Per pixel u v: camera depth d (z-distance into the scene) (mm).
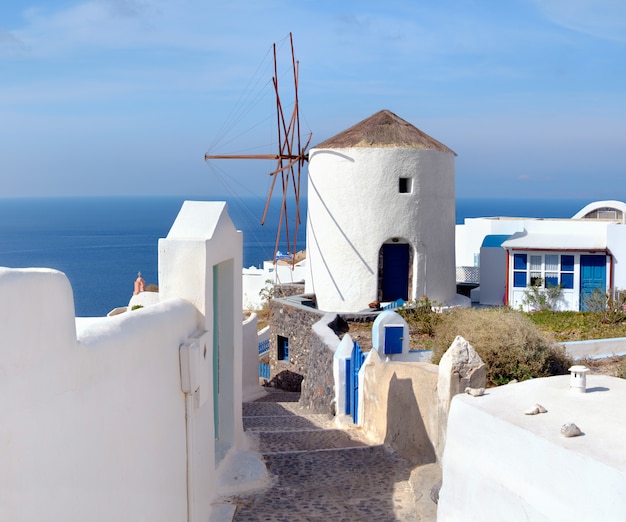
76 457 4578
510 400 6129
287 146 25719
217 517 7934
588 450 4992
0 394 3670
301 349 23172
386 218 22984
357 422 13273
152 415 6234
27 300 3936
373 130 23516
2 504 3682
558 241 24109
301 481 9242
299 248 149375
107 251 143875
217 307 9570
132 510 5680
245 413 16078
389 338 15211
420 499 8336
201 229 8289
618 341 16688
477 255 31922
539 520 5270
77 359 4590
